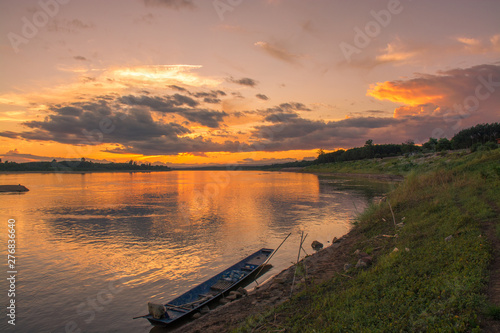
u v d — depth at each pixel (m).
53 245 22.70
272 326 8.84
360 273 11.60
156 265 18.20
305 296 10.73
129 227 28.77
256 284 14.83
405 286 8.70
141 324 11.53
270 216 33.34
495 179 20.17
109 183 98.12
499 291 7.21
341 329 7.32
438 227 13.93
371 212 23.64
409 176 31.23
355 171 118.25
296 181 95.38
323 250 18.33
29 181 105.69
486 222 12.91
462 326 6.04
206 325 10.34
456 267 8.89
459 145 89.50
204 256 19.78
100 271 17.28
